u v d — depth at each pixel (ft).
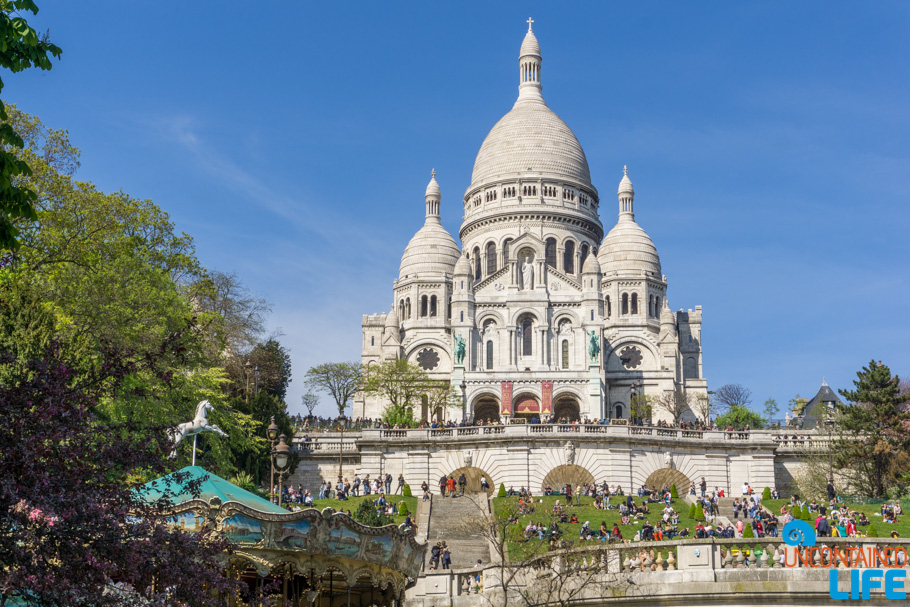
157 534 75.77
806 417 458.09
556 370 436.76
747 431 285.02
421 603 154.40
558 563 145.59
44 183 166.91
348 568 115.96
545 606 136.67
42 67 74.64
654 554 147.54
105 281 174.91
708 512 237.45
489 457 275.59
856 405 278.46
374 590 139.03
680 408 424.46
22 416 74.59
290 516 107.34
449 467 278.87
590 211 546.67
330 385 368.68
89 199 173.27
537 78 592.19
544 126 555.28
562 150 547.90
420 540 210.79
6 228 74.33
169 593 76.13
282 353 379.55
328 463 288.10
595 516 233.35
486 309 460.55
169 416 182.50
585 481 272.31
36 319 144.36
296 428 328.08
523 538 181.68
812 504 244.63
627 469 272.51
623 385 456.04
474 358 454.81
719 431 284.41
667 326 471.21
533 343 457.68
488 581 154.40
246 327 301.63
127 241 176.14
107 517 72.90
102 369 82.84
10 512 69.51
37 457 72.79
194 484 84.84
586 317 454.81
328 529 110.63
